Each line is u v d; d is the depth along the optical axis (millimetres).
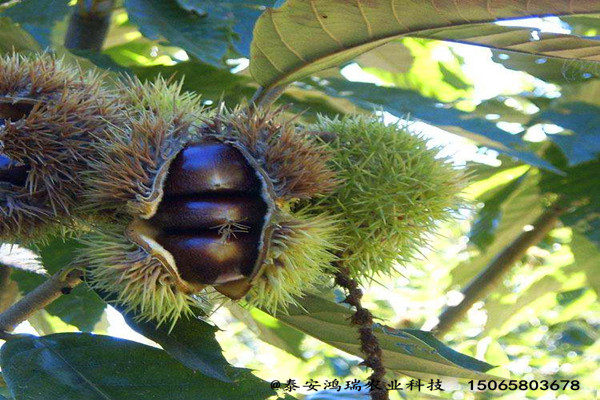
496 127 403
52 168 261
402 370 297
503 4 270
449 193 289
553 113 428
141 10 363
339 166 279
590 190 446
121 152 248
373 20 284
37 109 270
